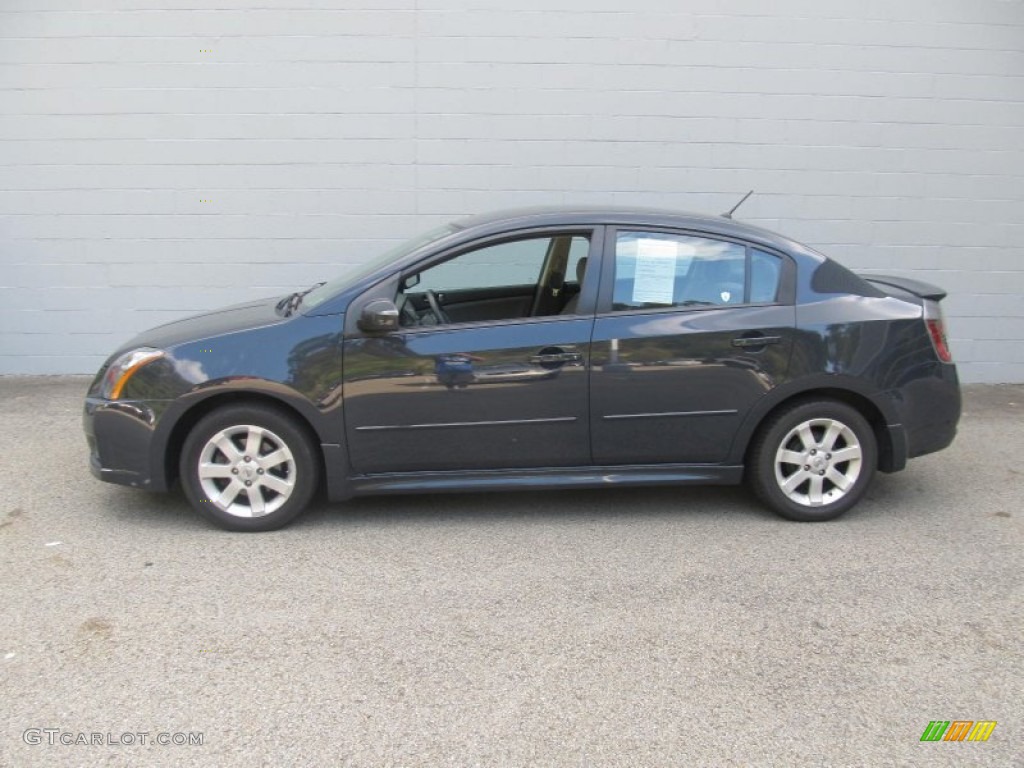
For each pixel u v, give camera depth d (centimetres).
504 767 281
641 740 295
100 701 313
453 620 369
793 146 734
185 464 445
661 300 455
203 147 721
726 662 341
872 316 460
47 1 695
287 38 706
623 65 716
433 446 448
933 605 387
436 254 454
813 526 473
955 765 286
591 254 455
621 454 459
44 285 739
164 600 384
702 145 731
